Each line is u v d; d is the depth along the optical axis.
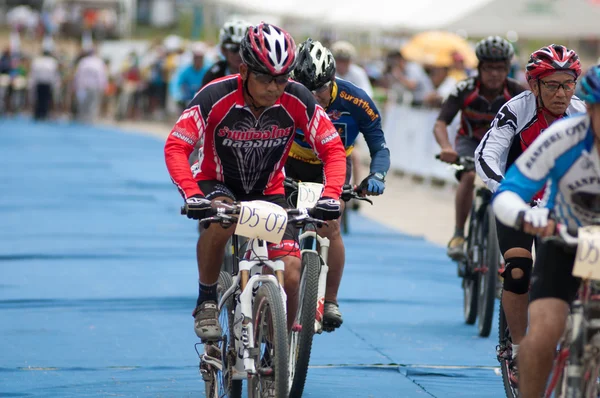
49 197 37.81
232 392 12.51
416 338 17.41
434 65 48.12
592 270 8.79
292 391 12.51
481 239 18.09
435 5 60.62
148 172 48.72
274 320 11.02
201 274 12.25
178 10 125.31
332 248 14.05
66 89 84.94
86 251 26.12
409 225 33.53
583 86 8.91
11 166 48.78
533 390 9.39
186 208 10.90
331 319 14.04
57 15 118.56
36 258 24.95
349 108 14.21
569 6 54.91
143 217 33.22
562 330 9.35
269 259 11.95
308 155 14.48
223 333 12.55
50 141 64.25
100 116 87.94
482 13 56.94
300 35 74.75
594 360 9.16
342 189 12.67
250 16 78.06
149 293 20.83
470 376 14.89
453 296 21.62
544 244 9.66
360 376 14.77
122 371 14.75
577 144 9.17
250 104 11.51
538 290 9.59
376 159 14.28
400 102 48.72
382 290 21.97
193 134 11.55
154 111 85.12
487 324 17.45
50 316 18.50
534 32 55.62
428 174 43.25
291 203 13.62
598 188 9.25
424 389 14.11
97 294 20.59
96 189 40.81
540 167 9.34
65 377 14.34
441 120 18.94
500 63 18.05
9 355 15.54
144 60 86.06
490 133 12.99
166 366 15.07
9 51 87.75
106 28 116.38
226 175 12.16
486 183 12.56
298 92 11.70
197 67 35.44
